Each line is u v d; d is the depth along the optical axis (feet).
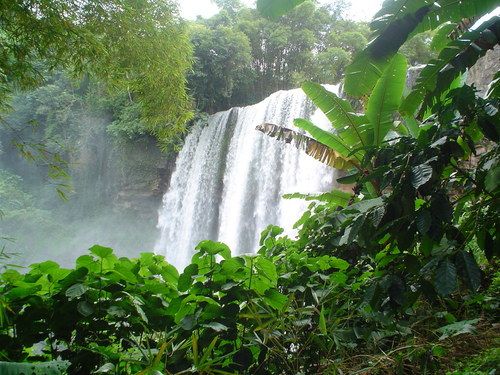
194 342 5.71
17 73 14.20
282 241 10.72
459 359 7.34
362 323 8.53
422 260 8.46
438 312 8.38
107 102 65.41
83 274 6.30
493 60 23.70
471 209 8.63
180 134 65.62
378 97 13.76
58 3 13.43
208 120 61.87
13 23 13.38
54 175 13.01
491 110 7.52
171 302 6.57
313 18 70.13
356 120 14.69
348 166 15.88
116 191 72.95
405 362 7.43
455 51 8.98
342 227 10.31
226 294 6.96
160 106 21.53
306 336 7.70
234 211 49.78
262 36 69.67
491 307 8.82
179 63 19.77
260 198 45.85
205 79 62.85
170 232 63.10
